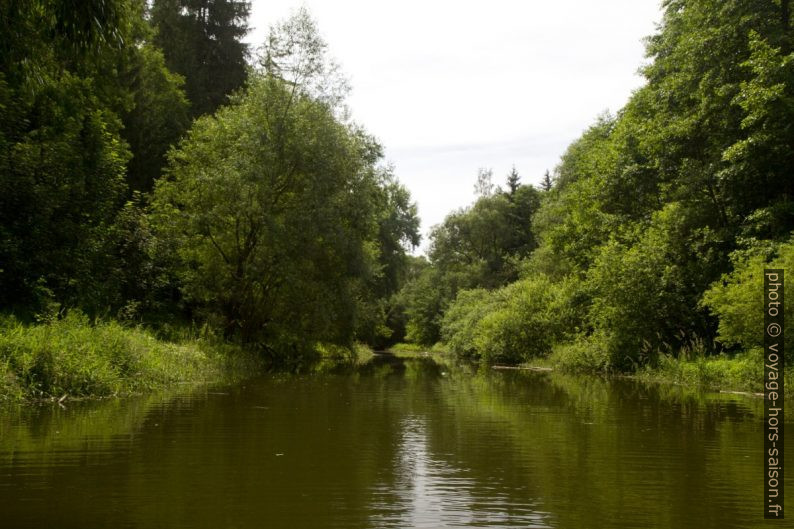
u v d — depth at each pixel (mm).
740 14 19844
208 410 10469
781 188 20031
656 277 21141
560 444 7906
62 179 17125
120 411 10039
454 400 13070
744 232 19344
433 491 5586
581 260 28594
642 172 25141
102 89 21328
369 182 23656
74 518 4609
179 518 4652
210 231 22609
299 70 22766
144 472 6043
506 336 31344
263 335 25062
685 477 6172
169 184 23328
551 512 4973
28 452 6844
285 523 4590
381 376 21109
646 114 26000
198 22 33312
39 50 9641
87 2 7824
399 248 40031
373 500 5262
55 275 16312
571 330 28438
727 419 10172
